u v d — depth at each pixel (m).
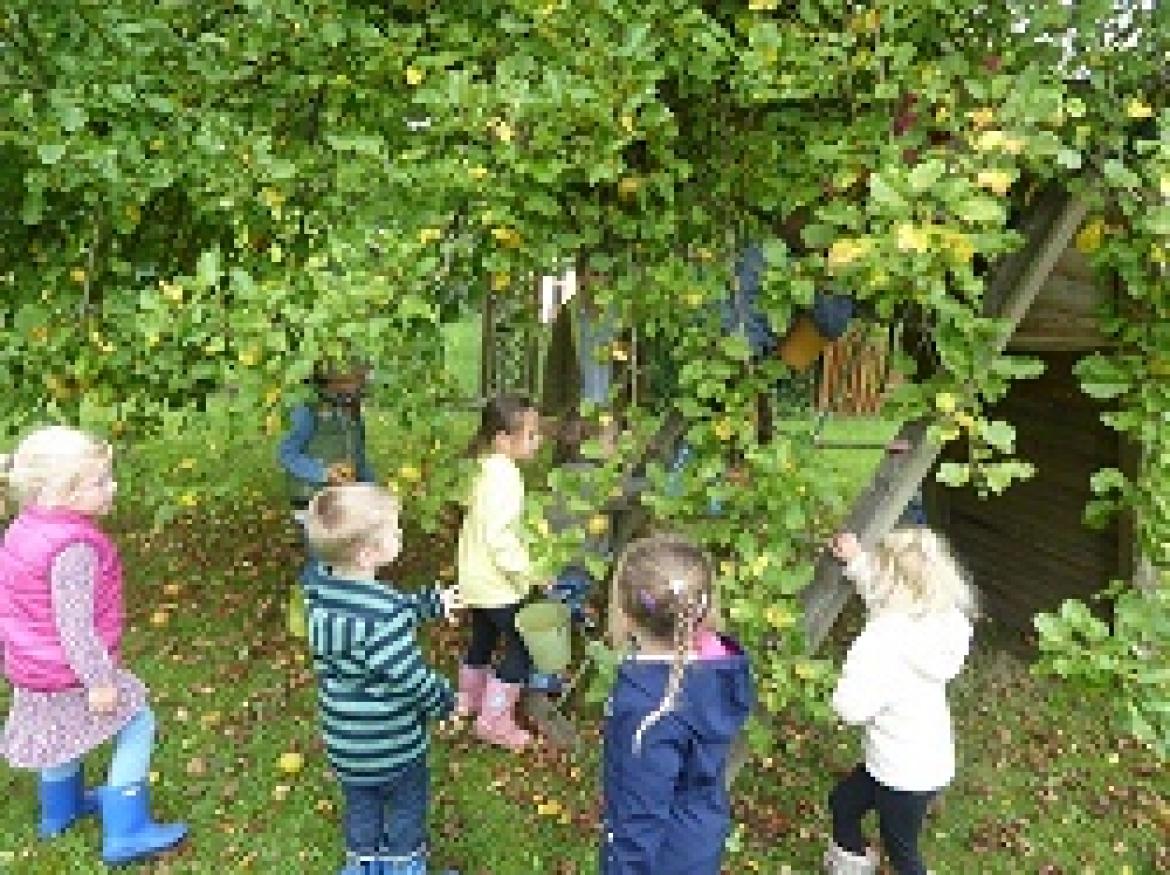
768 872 3.35
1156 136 2.87
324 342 2.68
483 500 3.89
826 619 3.23
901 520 4.68
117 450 3.69
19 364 3.39
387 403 3.32
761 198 3.28
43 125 3.16
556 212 2.99
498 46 3.54
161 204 4.23
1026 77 2.56
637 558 2.47
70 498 3.10
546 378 6.42
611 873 2.40
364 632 2.82
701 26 3.07
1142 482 2.83
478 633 4.11
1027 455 5.19
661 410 3.73
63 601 3.02
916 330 3.10
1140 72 2.87
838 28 3.03
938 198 2.41
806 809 3.74
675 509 2.98
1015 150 2.45
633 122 2.95
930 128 2.86
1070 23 2.85
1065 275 4.44
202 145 3.30
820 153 2.90
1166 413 2.76
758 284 3.07
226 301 3.00
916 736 2.98
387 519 2.91
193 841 3.37
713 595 2.50
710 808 2.46
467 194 2.93
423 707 2.96
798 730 4.26
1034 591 5.22
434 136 3.09
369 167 3.04
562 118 2.85
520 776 3.84
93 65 3.41
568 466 3.38
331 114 3.89
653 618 2.40
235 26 3.92
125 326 3.28
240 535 6.18
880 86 2.78
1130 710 2.48
